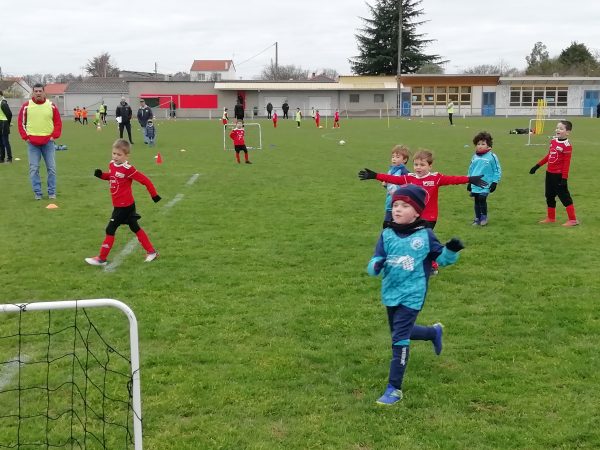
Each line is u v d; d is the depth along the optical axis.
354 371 4.72
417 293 4.32
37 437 3.88
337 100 68.50
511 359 4.91
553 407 4.15
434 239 4.38
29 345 5.15
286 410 4.15
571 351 5.02
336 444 3.77
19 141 28.09
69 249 8.37
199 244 8.67
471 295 6.43
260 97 68.56
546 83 65.44
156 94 68.12
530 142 26.72
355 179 15.33
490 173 9.68
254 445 3.74
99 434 3.90
